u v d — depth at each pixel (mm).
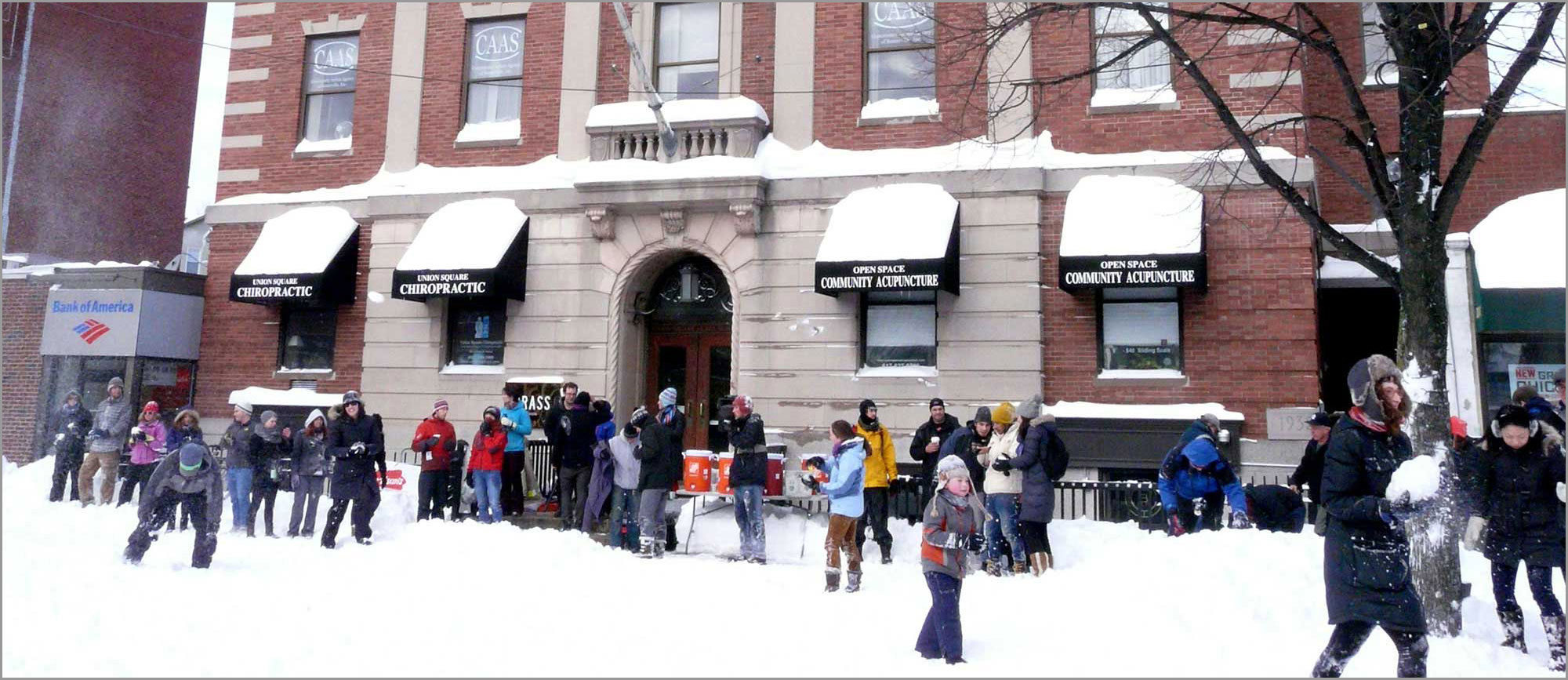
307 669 6684
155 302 18656
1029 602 8969
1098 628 7902
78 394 17219
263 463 13953
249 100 19125
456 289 16438
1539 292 14219
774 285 16031
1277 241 14320
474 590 9469
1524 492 7562
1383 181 8789
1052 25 15453
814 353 15766
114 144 28500
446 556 11328
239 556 11547
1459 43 8633
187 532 14000
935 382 15289
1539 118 16094
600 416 14070
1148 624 7891
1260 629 7730
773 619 8602
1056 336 15055
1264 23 9438
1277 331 14227
